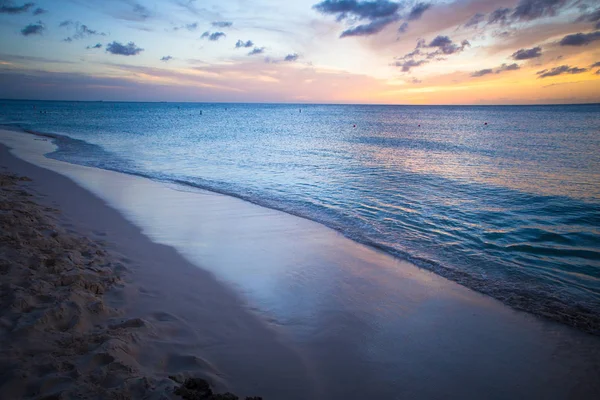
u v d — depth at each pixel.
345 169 17.36
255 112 137.38
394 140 33.38
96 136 31.53
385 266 6.69
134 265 6.06
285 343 4.32
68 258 5.52
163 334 4.11
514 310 5.32
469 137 36.34
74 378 2.97
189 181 13.84
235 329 4.52
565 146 26.78
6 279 4.54
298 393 3.51
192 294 5.29
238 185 13.37
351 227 8.84
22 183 11.60
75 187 11.70
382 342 4.46
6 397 2.68
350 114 122.06
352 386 3.68
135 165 17.12
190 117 79.69
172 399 2.90
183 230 8.17
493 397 3.64
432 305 5.39
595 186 13.30
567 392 3.76
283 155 22.03
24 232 6.19
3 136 29.31
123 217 8.84
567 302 5.56
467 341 4.55
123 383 2.98
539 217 9.71
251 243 7.61
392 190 12.88
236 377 3.63
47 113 83.00
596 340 4.64
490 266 6.80
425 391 3.68
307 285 5.86
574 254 7.34
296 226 8.80
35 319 3.68
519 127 51.38
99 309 4.24
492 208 10.56
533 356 4.31
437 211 10.27
